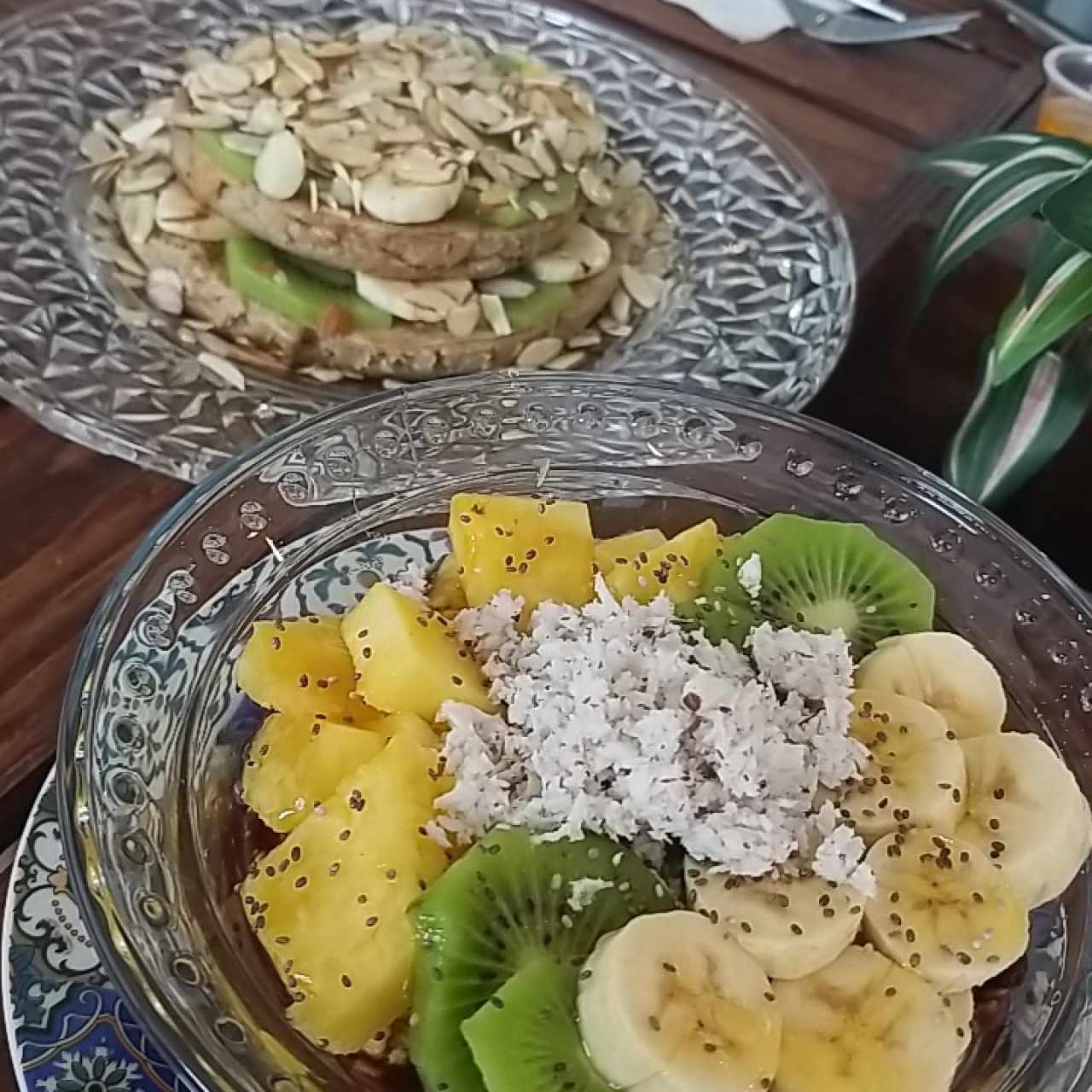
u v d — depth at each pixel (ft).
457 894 0.69
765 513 0.95
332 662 0.81
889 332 1.33
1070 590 0.88
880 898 0.74
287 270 1.18
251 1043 0.67
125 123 1.31
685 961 0.68
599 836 0.73
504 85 1.30
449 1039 0.67
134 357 1.10
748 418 0.94
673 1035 0.66
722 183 1.37
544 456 0.94
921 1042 0.70
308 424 0.88
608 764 0.74
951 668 0.85
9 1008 0.75
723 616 0.86
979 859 0.76
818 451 0.94
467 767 0.74
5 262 1.15
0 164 1.23
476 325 1.18
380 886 0.70
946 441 1.28
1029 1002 0.76
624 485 0.95
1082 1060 0.70
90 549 0.95
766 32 1.53
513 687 0.78
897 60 1.54
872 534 0.91
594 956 0.68
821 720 0.78
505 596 0.83
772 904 0.72
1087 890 0.80
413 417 0.92
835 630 0.85
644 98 1.43
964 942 0.73
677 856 0.75
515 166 1.22
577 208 1.25
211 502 0.84
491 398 0.93
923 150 1.44
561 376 0.93
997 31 1.61
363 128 1.21
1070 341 1.20
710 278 1.29
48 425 1.01
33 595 0.92
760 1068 0.66
